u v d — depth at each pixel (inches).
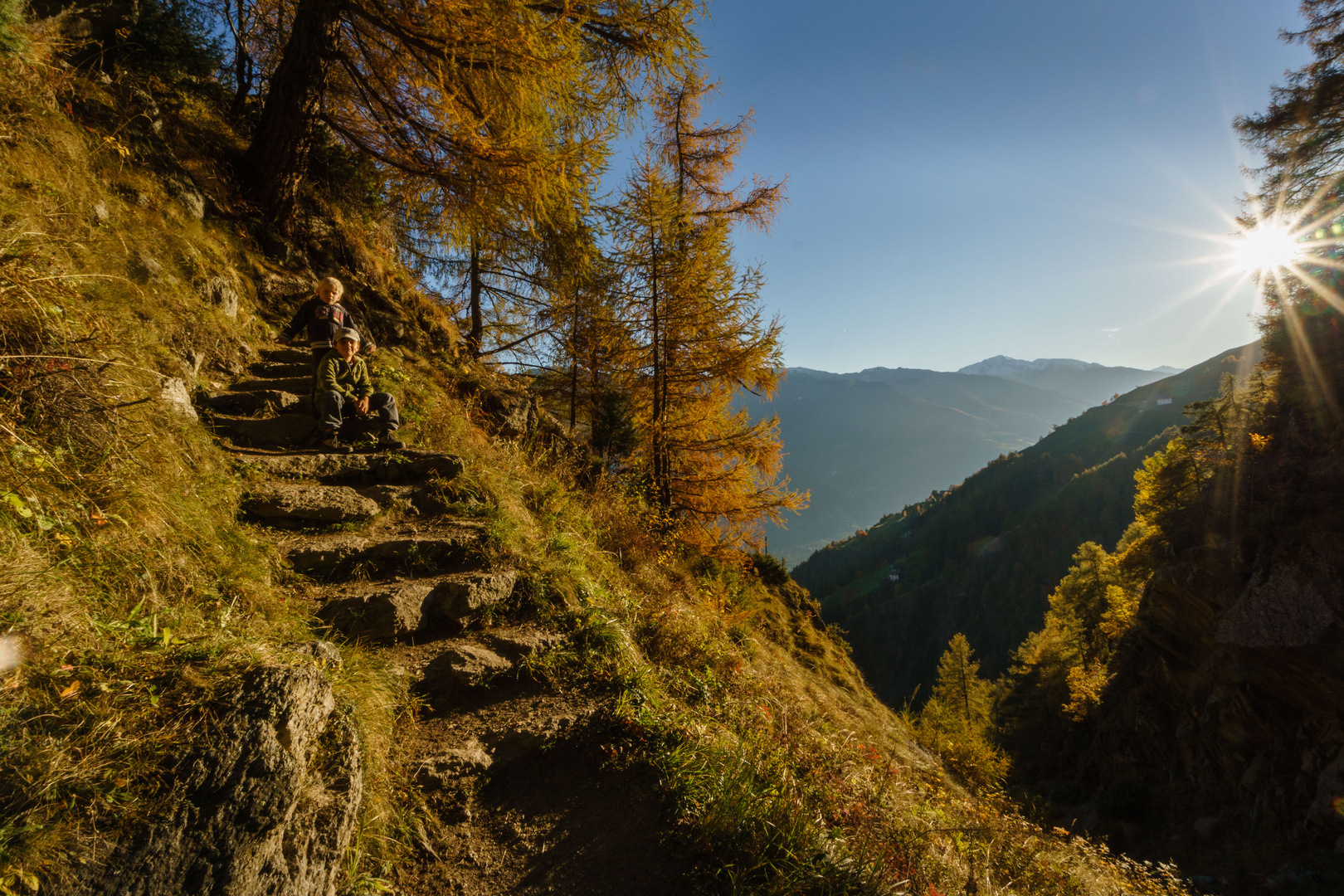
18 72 189.0
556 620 147.6
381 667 111.2
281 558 130.6
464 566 151.9
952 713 1433.3
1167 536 1255.5
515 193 307.4
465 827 94.7
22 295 101.7
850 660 596.4
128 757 58.5
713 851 93.5
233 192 304.5
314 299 201.2
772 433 526.6
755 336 493.7
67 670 62.4
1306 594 767.1
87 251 166.1
